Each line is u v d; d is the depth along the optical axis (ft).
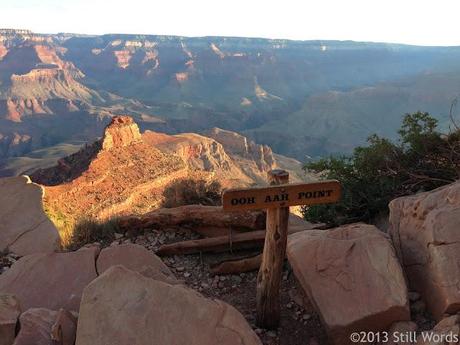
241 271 23.57
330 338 17.70
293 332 19.11
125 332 15.08
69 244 28.86
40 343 15.93
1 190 30.25
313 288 18.53
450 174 29.60
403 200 22.09
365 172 31.91
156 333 15.12
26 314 16.83
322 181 18.07
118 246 22.98
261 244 25.79
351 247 19.25
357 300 17.80
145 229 29.01
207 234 27.86
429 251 18.62
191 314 15.53
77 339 15.02
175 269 24.43
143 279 16.17
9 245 27.22
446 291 17.19
